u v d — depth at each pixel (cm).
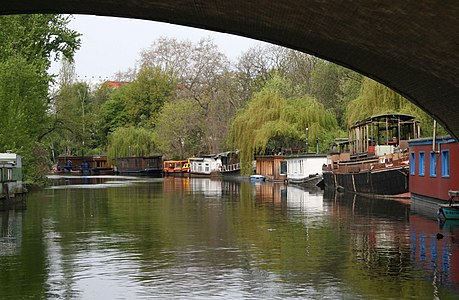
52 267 1822
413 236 2344
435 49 1420
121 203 4141
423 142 3594
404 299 1427
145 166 10312
